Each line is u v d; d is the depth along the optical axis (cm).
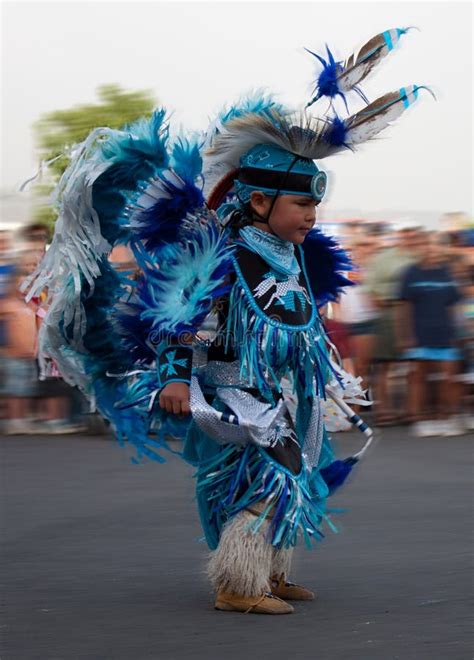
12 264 2195
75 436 2231
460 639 855
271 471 904
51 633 882
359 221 2314
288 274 926
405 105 910
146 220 895
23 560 1167
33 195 1451
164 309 884
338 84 915
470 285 2280
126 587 1041
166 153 909
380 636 862
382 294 2264
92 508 1478
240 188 929
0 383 2259
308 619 912
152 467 1839
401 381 2347
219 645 839
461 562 1141
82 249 926
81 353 962
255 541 909
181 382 898
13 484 1678
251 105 949
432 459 1925
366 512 1430
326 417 1005
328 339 975
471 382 2275
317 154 911
